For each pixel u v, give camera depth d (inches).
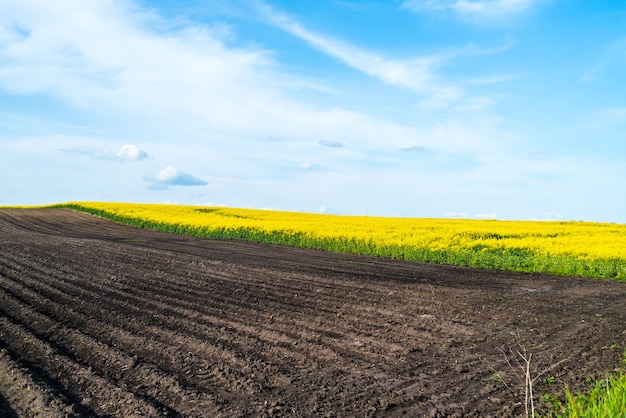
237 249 889.5
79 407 201.0
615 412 161.8
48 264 605.9
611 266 649.0
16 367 245.3
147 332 309.6
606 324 350.9
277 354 269.1
